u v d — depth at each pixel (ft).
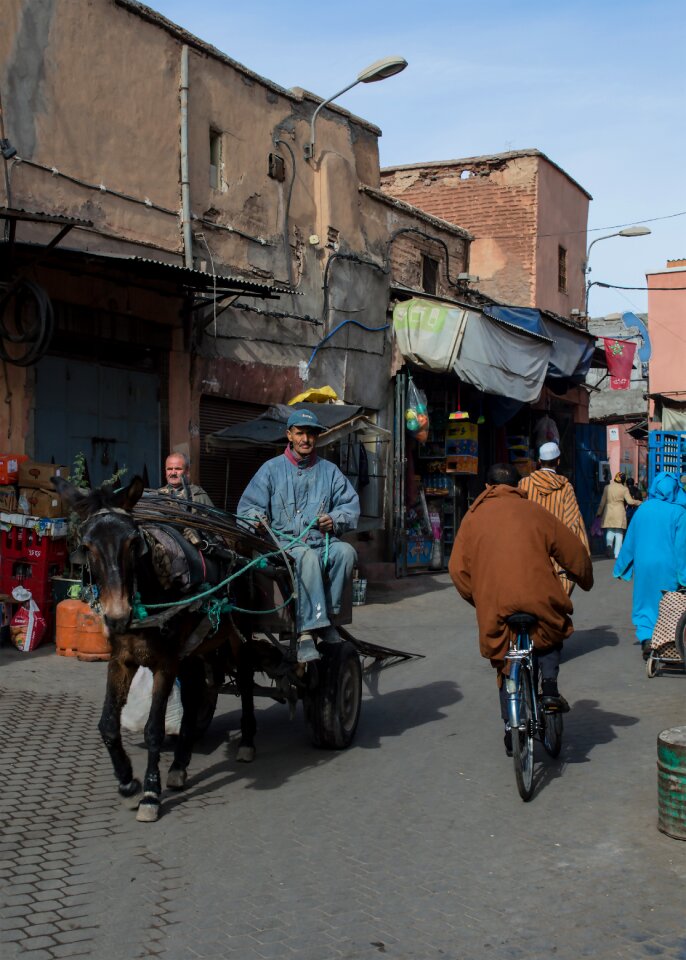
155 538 17.63
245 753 22.03
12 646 32.96
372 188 55.72
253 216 46.75
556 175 83.46
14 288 31.99
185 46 42.01
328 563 21.95
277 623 21.03
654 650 31.27
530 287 79.87
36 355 31.83
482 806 19.01
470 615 44.73
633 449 149.79
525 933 13.56
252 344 46.47
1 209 27.43
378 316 56.65
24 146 34.68
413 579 55.11
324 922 13.83
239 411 46.29
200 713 22.95
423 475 62.85
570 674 32.07
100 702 26.73
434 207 82.94
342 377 53.11
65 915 13.94
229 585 20.02
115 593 16.08
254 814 18.44
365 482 51.93
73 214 36.52
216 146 44.70
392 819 18.25
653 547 33.35
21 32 34.50
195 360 42.45
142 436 40.19
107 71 38.11
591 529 84.38
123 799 18.99
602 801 19.26
